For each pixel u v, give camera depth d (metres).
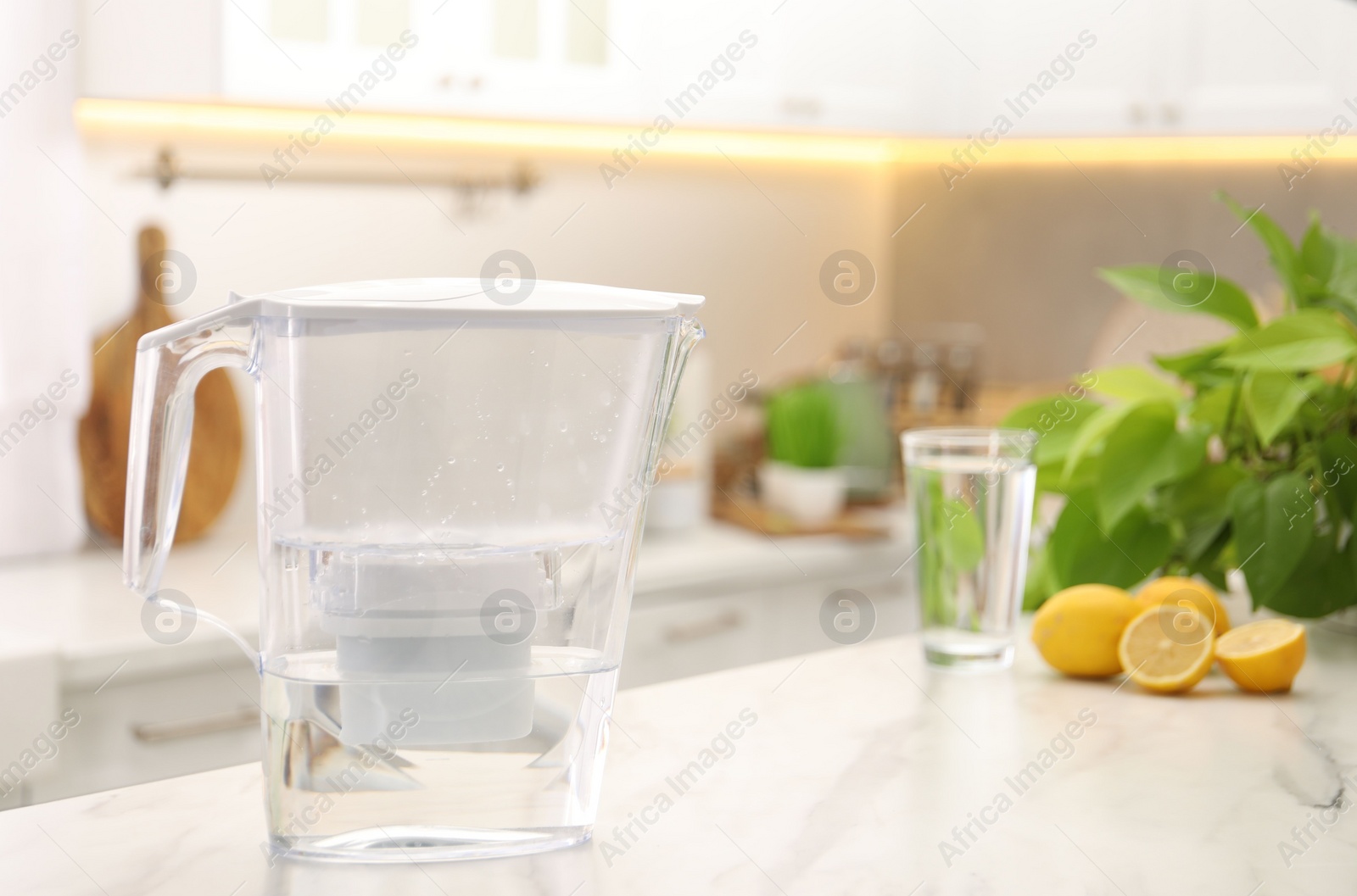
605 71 1.90
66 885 0.52
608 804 0.61
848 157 2.64
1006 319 2.47
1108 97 1.96
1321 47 1.77
